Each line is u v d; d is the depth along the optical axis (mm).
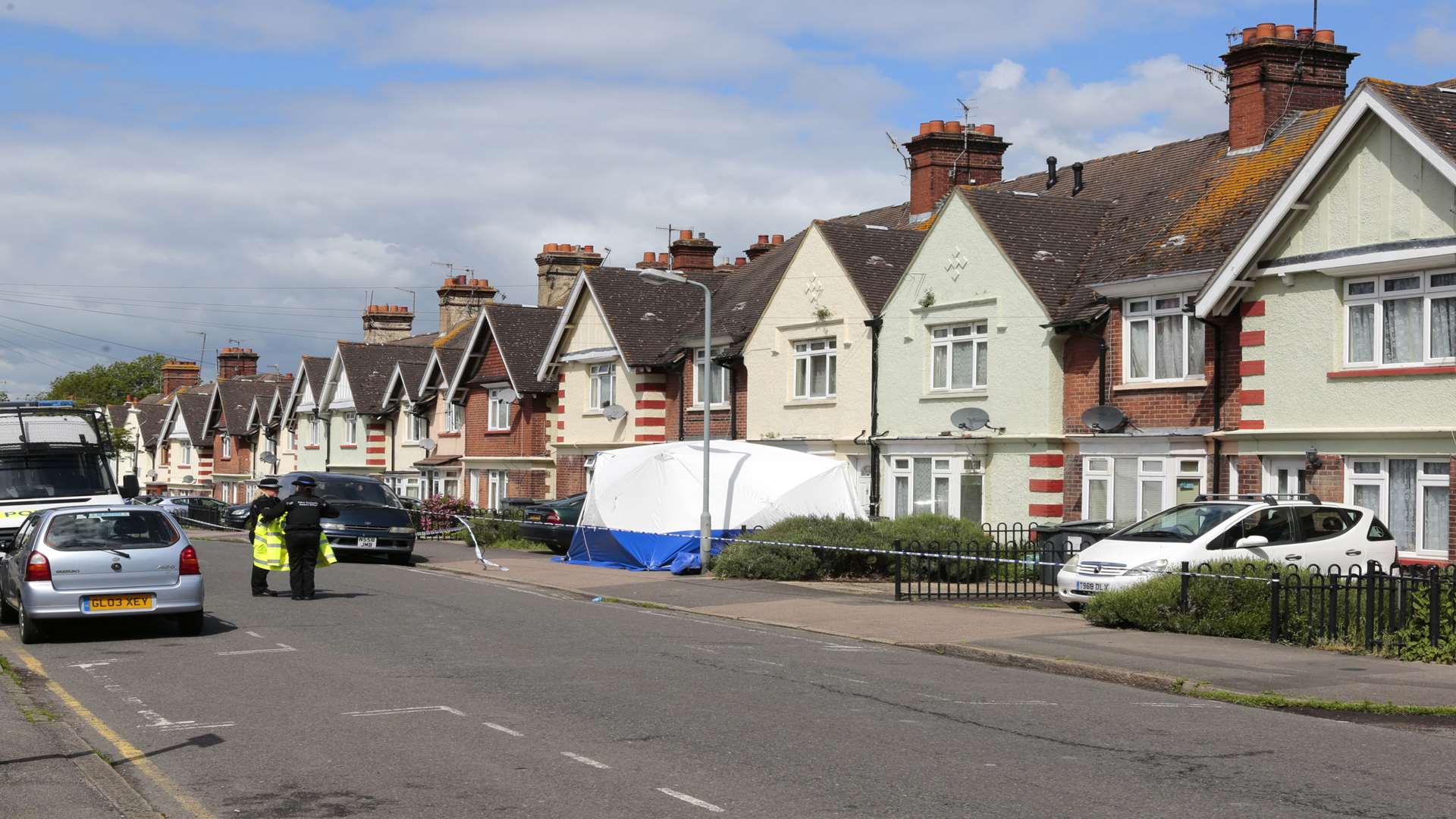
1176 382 24875
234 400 79750
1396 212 20875
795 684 13500
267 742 10633
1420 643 14836
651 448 30422
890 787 9047
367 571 28609
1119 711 12094
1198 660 14773
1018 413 28047
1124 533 20188
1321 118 26672
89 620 17438
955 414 28406
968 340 29500
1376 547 19828
